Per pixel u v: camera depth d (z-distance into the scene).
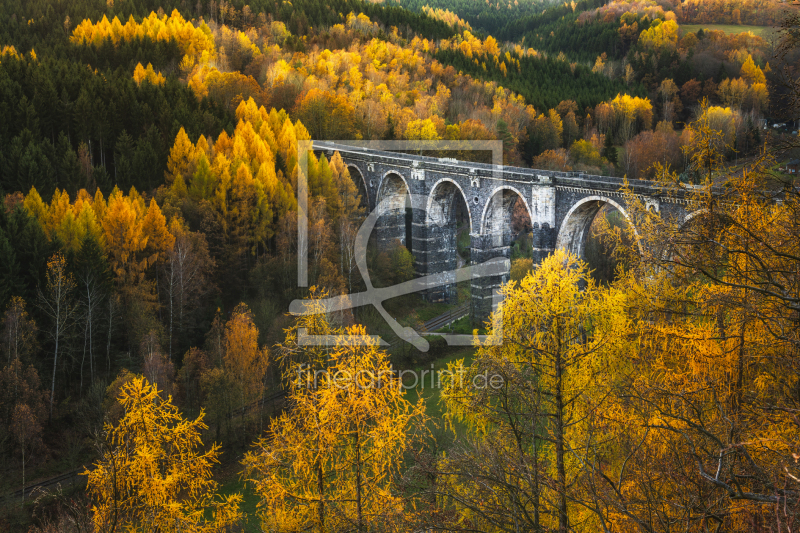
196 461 25.23
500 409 22.16
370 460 22.38
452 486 22.81
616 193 64.81
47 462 50.69
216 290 72.56
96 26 161.12
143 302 61.84
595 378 22.81
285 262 74.19
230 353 54.50
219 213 76.81
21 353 52.59
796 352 16.61
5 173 79.06
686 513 13.94
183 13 184.75
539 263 74.44
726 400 18.44
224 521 24.88
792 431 15.52
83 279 58.84
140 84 116.88
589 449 20.34
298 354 24.62
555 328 23.28
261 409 55.94
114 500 22.31
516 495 18.91
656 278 23.48
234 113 116.50
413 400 58.06
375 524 20.78
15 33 155.00
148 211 66.25
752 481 14.27
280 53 165.62
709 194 19.11
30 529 33.62
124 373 53.16
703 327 20.86
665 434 16.97
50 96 98.81
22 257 59.38
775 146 17.53
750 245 16.47
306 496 21.08
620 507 14.11
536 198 73.81
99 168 86.00
